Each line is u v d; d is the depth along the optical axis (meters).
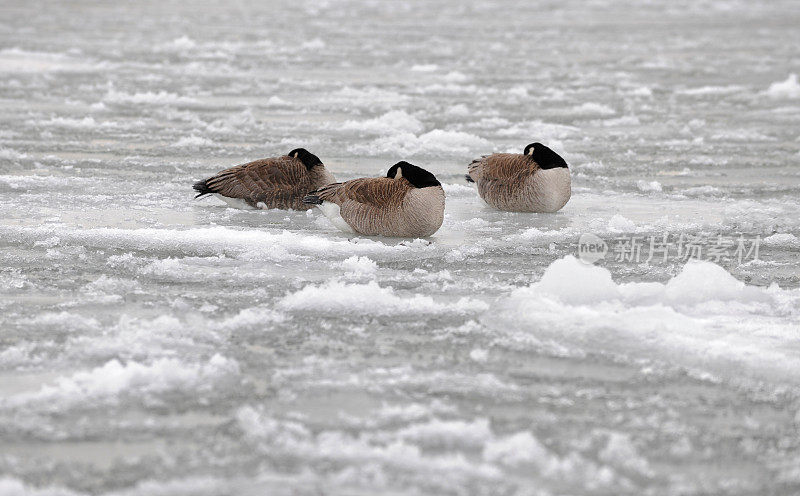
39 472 7.28
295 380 8.99
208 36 44.12
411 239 14.20
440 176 19.39
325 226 15.02
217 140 22.56
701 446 7.83
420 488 7.09
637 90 31.12
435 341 10.04
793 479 7.30
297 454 7.56
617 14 60.22
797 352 9.60
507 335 10.19
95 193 16.92
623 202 17.23
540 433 8.02
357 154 21.33
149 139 22.39
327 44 42.28
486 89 31.47
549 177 15.80
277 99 28.06
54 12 52.50
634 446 7.81
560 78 34.19
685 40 46.25
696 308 11.02
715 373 9.23
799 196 17.84
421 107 28.03
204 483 7.12
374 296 11.13
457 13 58.62
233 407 8.41
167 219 15.20
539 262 13.24
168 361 9.10
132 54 37.62
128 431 7.95
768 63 38.44
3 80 30.50
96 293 11.48
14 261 12.74
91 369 9.18
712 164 20.92
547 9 62.66
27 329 10.18
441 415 8.33
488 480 7.21
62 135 22.52
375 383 8.95
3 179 17.66
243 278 12.18
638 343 9.85
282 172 15.84
